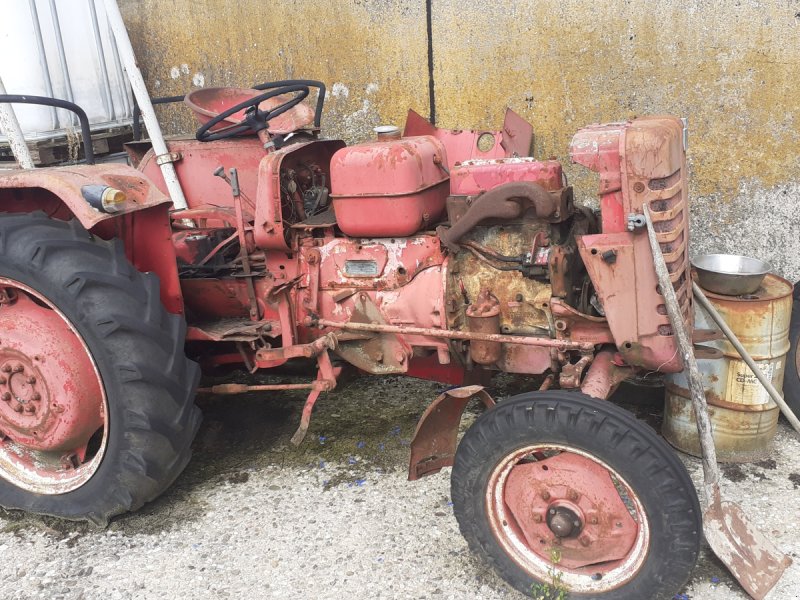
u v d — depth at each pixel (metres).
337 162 2.56
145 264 2.70
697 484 2.68
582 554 2.13
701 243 3.63
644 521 2.00
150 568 2.38
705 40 3.36
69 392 2.53
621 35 3.51
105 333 2.37
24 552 2.51
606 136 2.15
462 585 2.24
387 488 2.76
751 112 3.36
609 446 1.97
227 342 3.03
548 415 2.03
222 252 3.05
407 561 2.35
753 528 2.23
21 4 3.79
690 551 1.93
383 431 3.18
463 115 3.99
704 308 2.72
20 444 2.71
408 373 2.95
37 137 3.94
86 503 2.58
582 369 2.34
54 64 3.98
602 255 2.18
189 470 2.96
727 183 3.50
